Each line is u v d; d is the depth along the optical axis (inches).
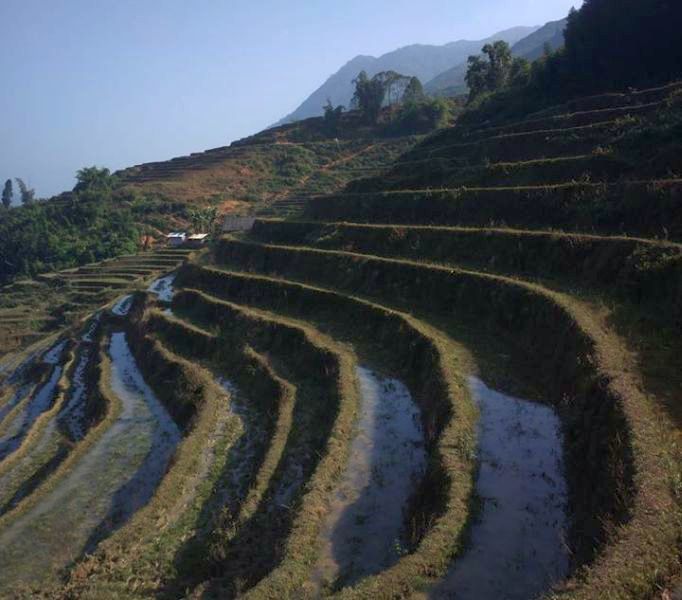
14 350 2329.0
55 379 1795.0
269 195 4168.3
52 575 754.8
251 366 1294.3
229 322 1606.8
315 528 643.5
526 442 737.0
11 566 785.6
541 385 890.1
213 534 732.7
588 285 1075.9
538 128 1916.8
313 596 541.3
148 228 3791.8
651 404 644.1
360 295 1461.6
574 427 716.7
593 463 609.6
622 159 1418.6
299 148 4847.4
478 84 3533.5
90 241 3609.7
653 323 864.9
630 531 443.2
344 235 1797.5
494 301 1155.3
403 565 511.2
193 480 884.0
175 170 4808.1
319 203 2181.3
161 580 674.8
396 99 5994.1
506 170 1665.8
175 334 1681.8
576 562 498.0
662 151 1328.7
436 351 1026.1
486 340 1091.9
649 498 477.1
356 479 746.8
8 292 3068.4
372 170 4165.8
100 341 1968.5
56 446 1250.6
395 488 722.8
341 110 5580.7
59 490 984.3
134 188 4315.9
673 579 404.8
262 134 5649.6
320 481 730.2
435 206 1686.8
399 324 1216.2
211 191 4249.5
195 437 1008.9
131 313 2165.4
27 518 905.5
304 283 1680.6
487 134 2105.1
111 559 714.2
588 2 2320.4
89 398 1487.5
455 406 821.2
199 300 1879.9
